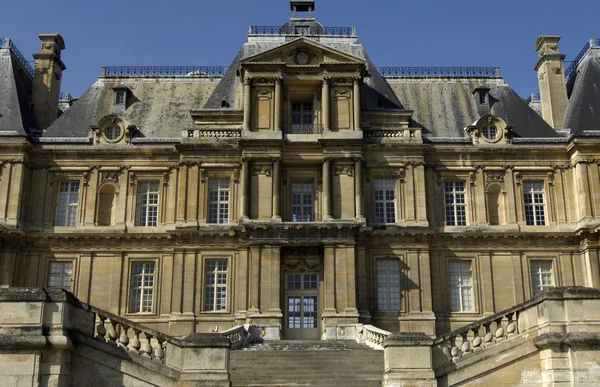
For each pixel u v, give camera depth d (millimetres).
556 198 41812
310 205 41188
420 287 39625
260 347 33094
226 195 41531
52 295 19766
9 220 39844
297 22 48500
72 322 20219
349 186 40250
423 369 20141
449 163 42312
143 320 39562
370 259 40156
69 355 19828
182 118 45219
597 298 20156
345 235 38781
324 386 23516
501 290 40219
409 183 41312
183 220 40500
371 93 44219
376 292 39719
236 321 38344
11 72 45156
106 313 20656
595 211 40438
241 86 44000
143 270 40844
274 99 41156
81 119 44938
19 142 40781
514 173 42219
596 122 42625
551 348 19844
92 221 41219
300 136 40656
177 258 40031
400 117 43062
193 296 39406
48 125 45000
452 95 47094
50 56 46125
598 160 41156
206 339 19953
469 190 41969
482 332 34219
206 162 41312
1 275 39000
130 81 48000
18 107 43031
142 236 40625
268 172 40281
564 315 20109
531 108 47344
